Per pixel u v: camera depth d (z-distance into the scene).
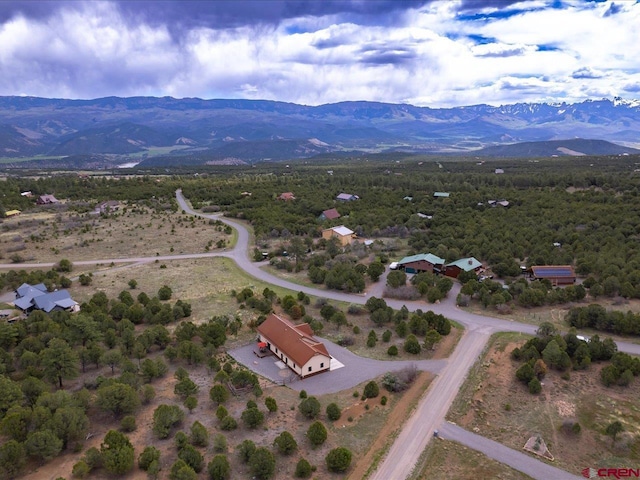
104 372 73.31
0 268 127.69
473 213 171.50
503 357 78.56
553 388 69.56
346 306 102.50
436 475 52.72
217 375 68.88
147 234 168.38
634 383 70.31
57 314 87.81
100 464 51.56
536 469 53.88
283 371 75.06
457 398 67.56
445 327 86.56
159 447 55.19
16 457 49.22
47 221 184.62
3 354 71.06
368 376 73.50
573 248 127.50
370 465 53.97
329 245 139.88
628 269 106.81
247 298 103.88
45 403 57.38
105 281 118.31
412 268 122.88
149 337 79.94
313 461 54.12
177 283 117.50
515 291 103.50
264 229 166.62
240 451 53.22
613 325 85.81
